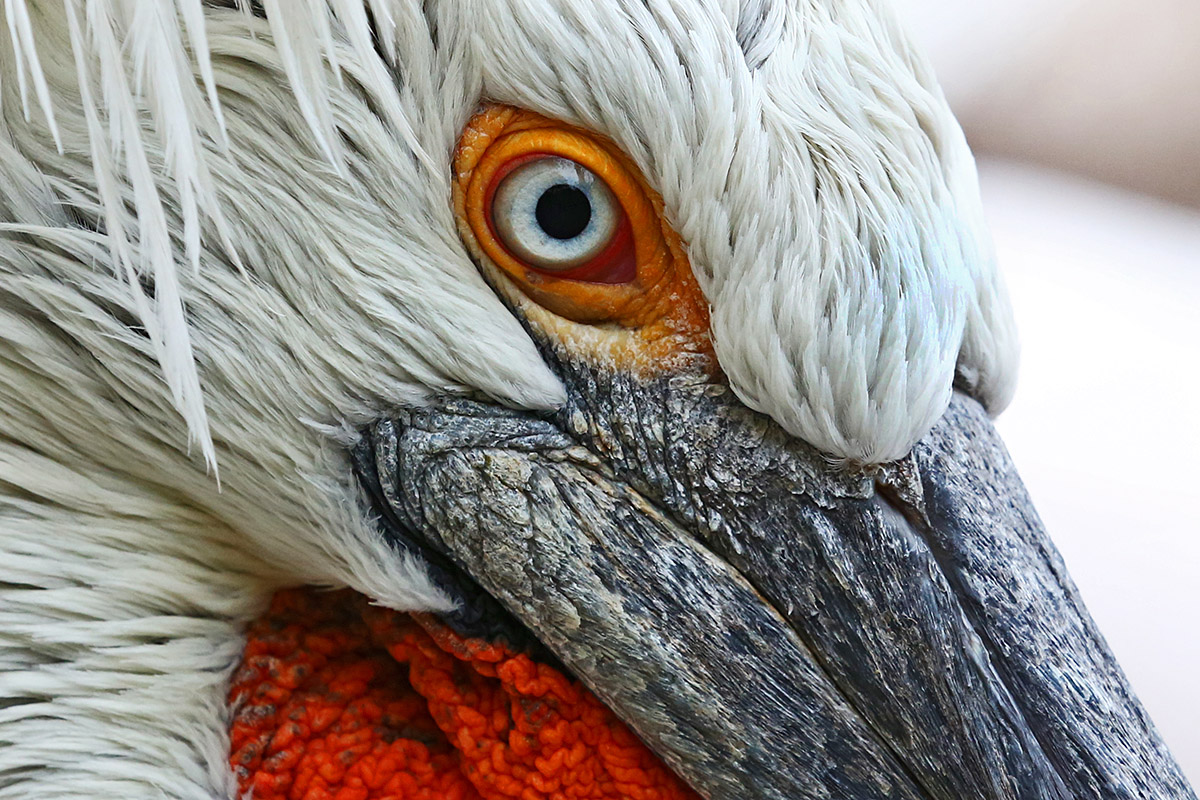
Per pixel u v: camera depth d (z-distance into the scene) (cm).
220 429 67
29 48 64
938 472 67
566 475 67
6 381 67
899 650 67
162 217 65
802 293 66
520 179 66
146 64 65
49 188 67
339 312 67
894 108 67
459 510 67
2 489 67
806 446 67
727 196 66
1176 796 67
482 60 66
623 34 66
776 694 67
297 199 66
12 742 67
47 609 67
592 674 67
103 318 67
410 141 66
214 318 67
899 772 67
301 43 65
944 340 67
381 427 67
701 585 67
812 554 67
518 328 67
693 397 67
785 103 66
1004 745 67
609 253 67
